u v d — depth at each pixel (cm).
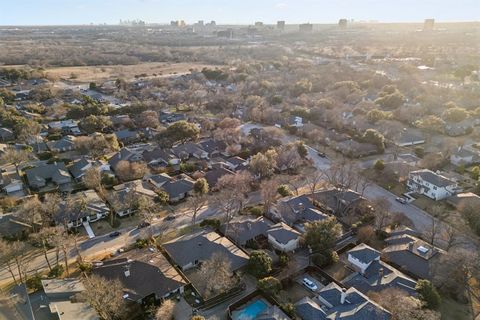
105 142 11194
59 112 15212
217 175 9681
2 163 10294
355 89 18250
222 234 7381
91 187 9131
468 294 5828
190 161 11050
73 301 5322
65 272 6216
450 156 11088
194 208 8119
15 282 6012
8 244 6669
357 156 11438
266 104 16238
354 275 6325
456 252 6053
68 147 11781
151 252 6756
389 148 12219
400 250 6644
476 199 8281
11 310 5094
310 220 7775
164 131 11825
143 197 8175
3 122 13188
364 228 7288
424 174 9275
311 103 16588
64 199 8331
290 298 5825
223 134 12106
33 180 9338
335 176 9331
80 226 7712
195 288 5975
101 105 15438
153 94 18700
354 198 8331
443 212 8319
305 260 6738
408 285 5769
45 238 6706
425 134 13062
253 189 9394
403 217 7738
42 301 5319
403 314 4891
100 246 7056
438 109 15238
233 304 5578
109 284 5444
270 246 7112
